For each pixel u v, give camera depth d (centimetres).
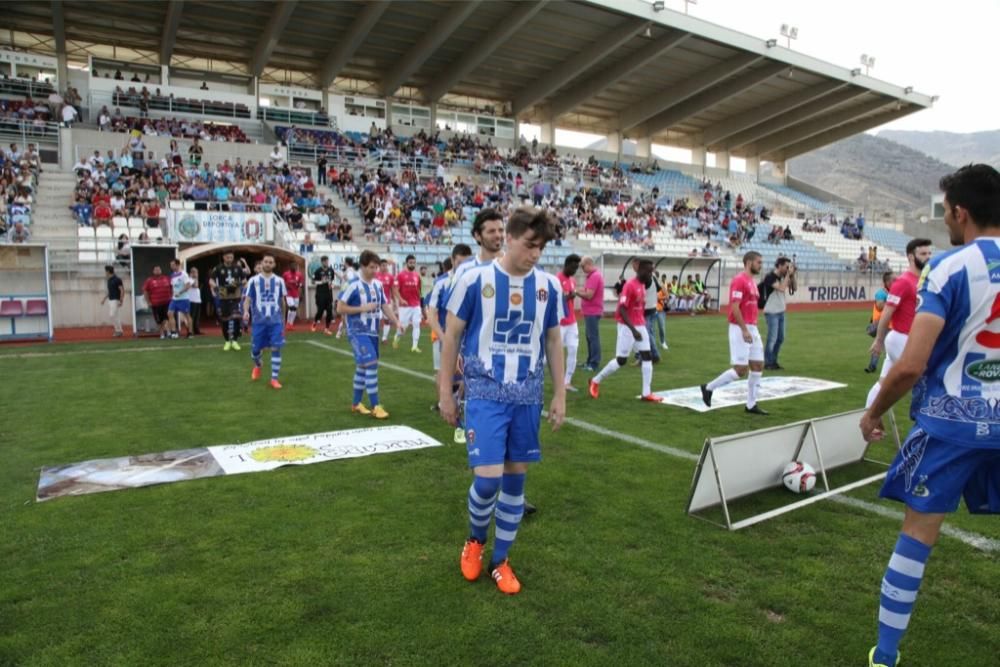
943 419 240
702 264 2481
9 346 1286
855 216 4391
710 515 423
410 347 1314
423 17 2739
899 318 546
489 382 317
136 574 333
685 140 4491
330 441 595
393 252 2178
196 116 2773
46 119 2412
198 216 1891
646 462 539
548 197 3019
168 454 548
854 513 431
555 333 333
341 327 1464
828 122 4153
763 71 3362
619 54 3212
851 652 272
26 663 258
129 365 1039
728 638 281
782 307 1052
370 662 260
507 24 2805
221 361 1088
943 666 266
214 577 330
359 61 3173
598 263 2247
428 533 388
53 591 315
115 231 1858
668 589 323
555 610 302
